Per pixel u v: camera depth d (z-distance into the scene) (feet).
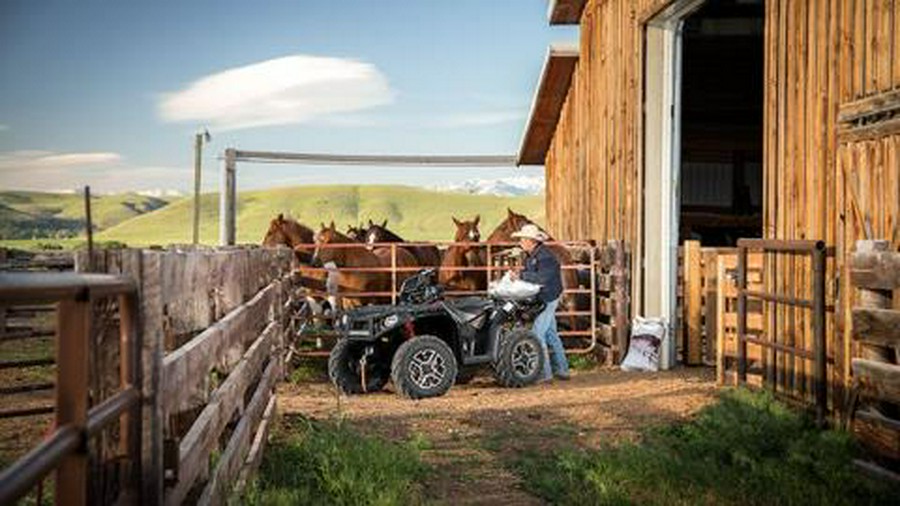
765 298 30.83
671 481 20.77
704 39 63.77
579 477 22.02
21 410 20.27
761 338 31.68
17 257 38.17
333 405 32.07
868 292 22.36
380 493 18.78
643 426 27.91
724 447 24.13
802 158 28.91
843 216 26.05
